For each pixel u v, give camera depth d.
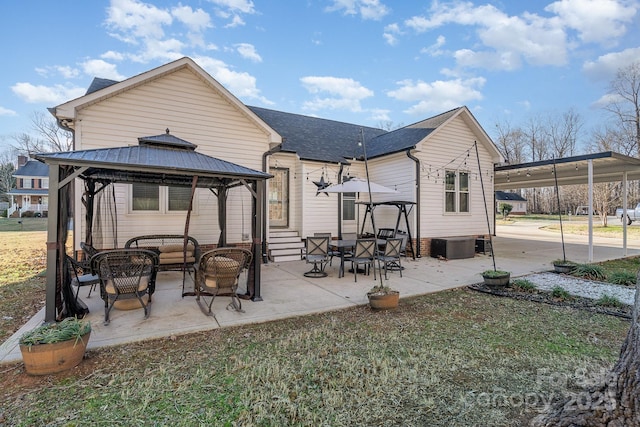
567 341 3.69
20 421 2.28
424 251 10.03
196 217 7.96
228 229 8.35
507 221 30.22
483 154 11.38
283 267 8.35
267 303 5.16
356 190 7.48
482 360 3.21
